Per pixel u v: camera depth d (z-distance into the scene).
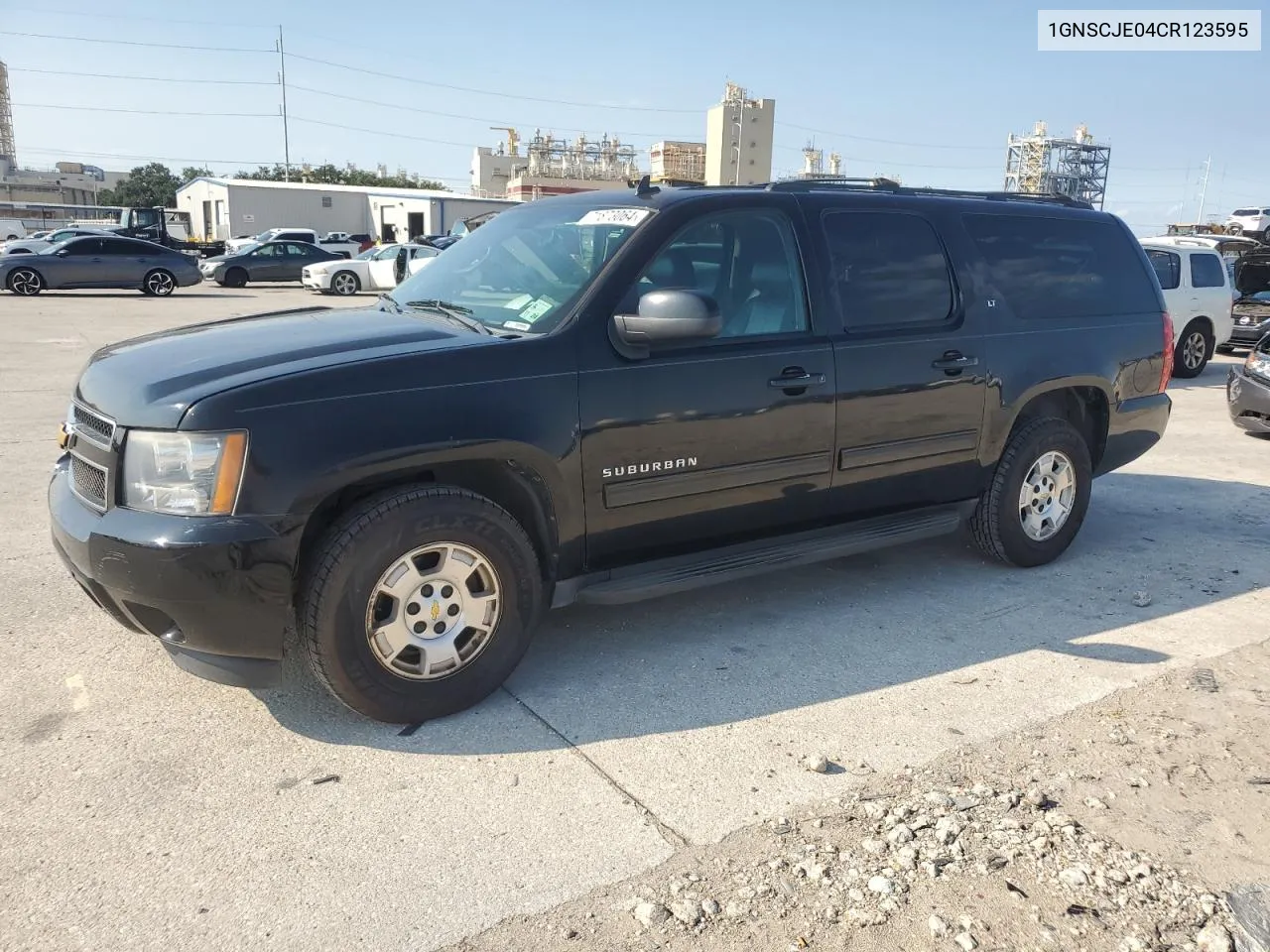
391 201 50.88
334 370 3.17
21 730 3.30
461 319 3.78
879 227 4.49
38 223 64.44
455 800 2.96
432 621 3.36
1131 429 5.50
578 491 3.59
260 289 29.78
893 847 2.73
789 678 3.84
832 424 4.19
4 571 4.79
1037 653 4.14
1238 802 2.99
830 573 5.14
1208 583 5.08
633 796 3.00
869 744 3.34
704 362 3.81
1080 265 5.28
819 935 2.39
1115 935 2.40
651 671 3.89
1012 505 4.96
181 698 3.55
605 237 3.88
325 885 2.56
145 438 3.03
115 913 2.43
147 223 39.22
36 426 8.31
